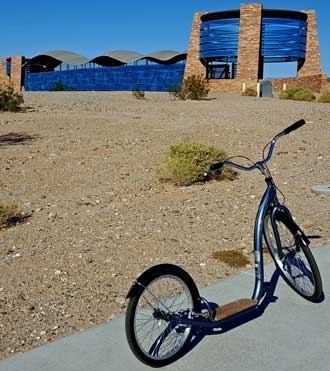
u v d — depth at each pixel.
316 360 3.95
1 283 5.66
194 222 7.64
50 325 4.64
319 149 12.88
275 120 17.56
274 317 4.62
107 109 21.05
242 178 10.28
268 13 41.62
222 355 4.02
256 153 12.45
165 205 8.62
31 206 9.09
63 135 14.76
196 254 6.35
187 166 9.86
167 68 52.62
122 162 11.90
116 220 7.94
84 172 11.23
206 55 42.78
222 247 6.59
